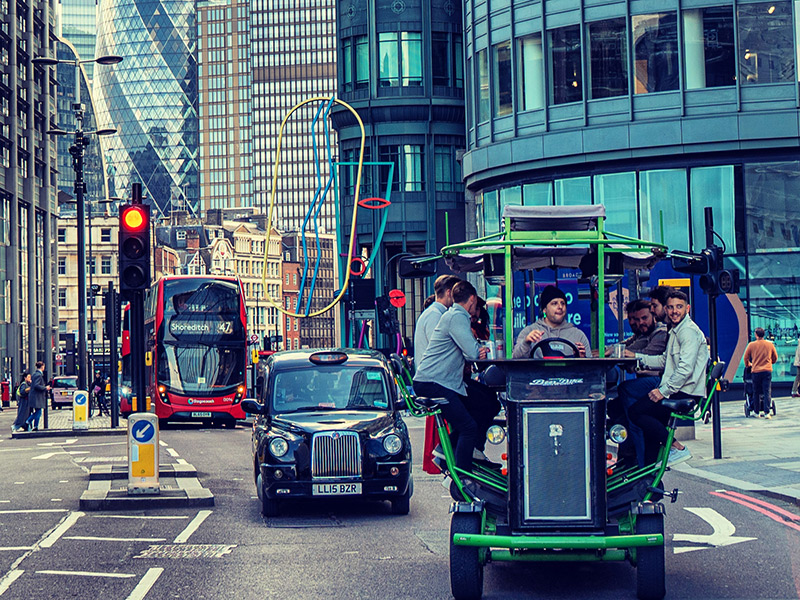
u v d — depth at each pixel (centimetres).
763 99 3244
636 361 838
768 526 1171
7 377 7350
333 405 1404
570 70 3509
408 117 5319
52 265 8769
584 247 938
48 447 2688
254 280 19300
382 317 3038
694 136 3272
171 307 3519
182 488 1518
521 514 825
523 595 874
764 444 1950
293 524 1266
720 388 941
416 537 1157
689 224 3303
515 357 927
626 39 3397
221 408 3494
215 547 1105
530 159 3575
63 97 17700
